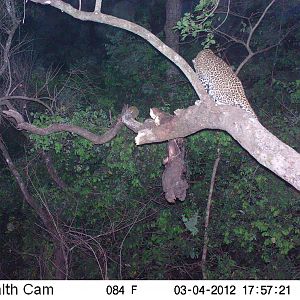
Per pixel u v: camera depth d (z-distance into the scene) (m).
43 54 14.51
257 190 9.38
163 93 11.51
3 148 10.14
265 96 10.94
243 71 12.09
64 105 10.17
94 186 10.02
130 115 5.36
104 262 9.76
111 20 4.81
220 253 10.01
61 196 10.20
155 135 4.68
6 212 11.31
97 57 15.24
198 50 12.59
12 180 11.16
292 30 13.03
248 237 9.47
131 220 10.08
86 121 9.11
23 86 10.51
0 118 9.86
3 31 10.06
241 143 4.19
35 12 14.55
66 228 10.34
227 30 13.12
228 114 4.28
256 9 12.98
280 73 12.33
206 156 9.67
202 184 9.98
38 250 10.83
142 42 12.26
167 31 12.66
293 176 3.90
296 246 9.70
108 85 12.30
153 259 10.27
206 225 9.84
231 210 9.66
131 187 9.95
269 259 9.55
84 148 9.27
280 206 9.17
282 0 12.67
